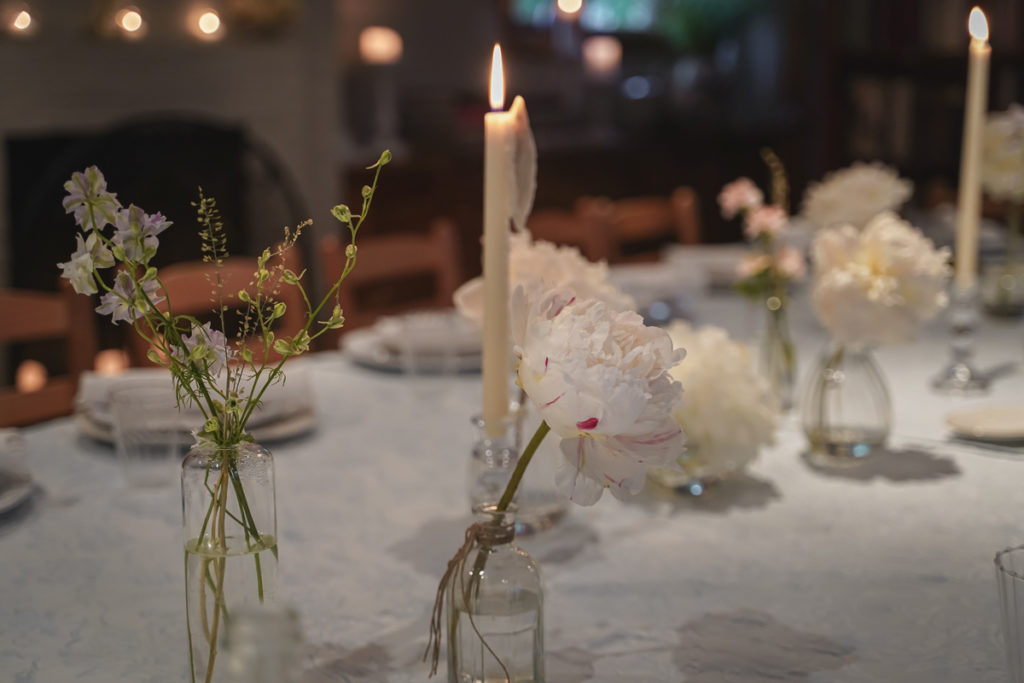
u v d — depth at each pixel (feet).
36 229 10.95
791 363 4.55
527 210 2.71
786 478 3.83
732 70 19.99
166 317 2.07
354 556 3.18
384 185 15.11
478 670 2.25
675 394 2.01
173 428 3.66
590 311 2.03
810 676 2.47
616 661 2.56
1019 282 6.41
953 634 2.66
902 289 3.73
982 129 4.80
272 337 2.14
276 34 13.07
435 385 4.90
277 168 12.71
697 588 2.95
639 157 17.30
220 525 2.10
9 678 2.49
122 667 2.55
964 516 3.45
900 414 4.54
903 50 17.92
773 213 4.42
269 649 1.75
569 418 1.96
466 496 3.68
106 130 11.66
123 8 11.64
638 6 19.44
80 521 3.47
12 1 10.91
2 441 3.58
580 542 3.28
